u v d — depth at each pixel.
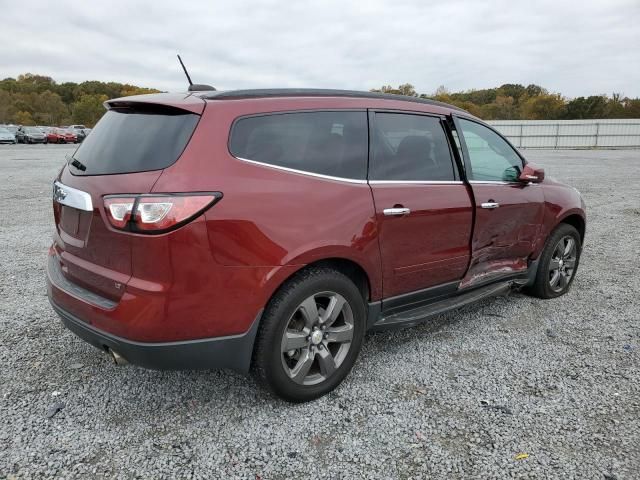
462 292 4.06
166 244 2.45
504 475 2.45
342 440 2.72
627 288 5.30
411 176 3.49
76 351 3.69
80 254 2.84
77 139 46.59
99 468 2.47
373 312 3.36
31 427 2.78
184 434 2.75
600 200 11.47
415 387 3.26
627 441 2.71
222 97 2.82
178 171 2.50
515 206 4.24
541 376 3.41
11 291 4.89
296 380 2.97
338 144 3.15
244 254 2.63
